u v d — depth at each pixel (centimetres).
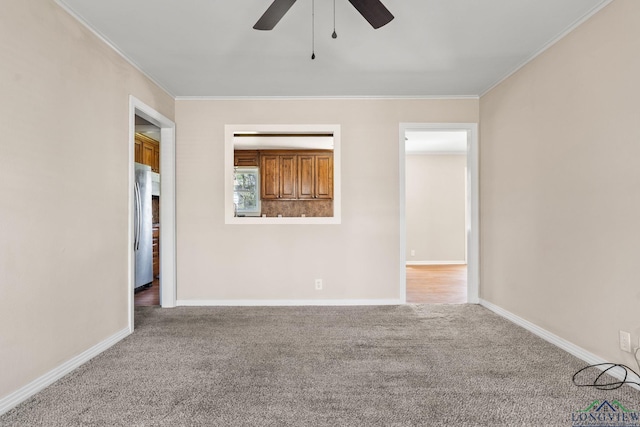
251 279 399
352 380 218
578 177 247
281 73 332
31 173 198
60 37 220
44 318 208
